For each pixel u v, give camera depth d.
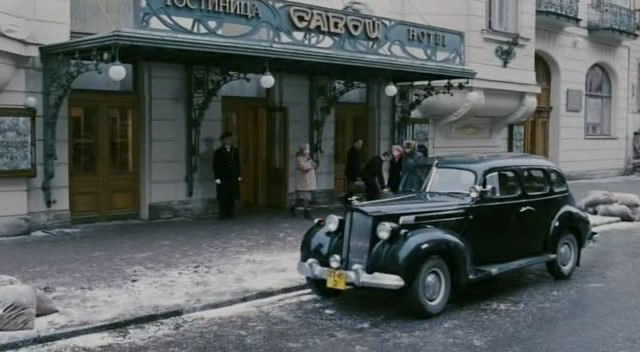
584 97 26.16
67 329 6.66
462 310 7.85
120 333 6.84
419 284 7.34
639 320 7.39
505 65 19.88
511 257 8.70
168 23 11.04
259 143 16.39
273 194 16.30
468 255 7.88
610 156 27.59
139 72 13.62
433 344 6.58
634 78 28.75
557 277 9.42
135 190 13.87
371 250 7.36
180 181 14.24
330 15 13.53
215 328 7.07
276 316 7.54
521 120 21.56
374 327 7.16
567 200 9.59
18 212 11.71
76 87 12.82
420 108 18.81
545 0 22.81
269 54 12.18
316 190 16.84
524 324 7.26
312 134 16.55
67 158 12.53
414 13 18.28
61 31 11.98
